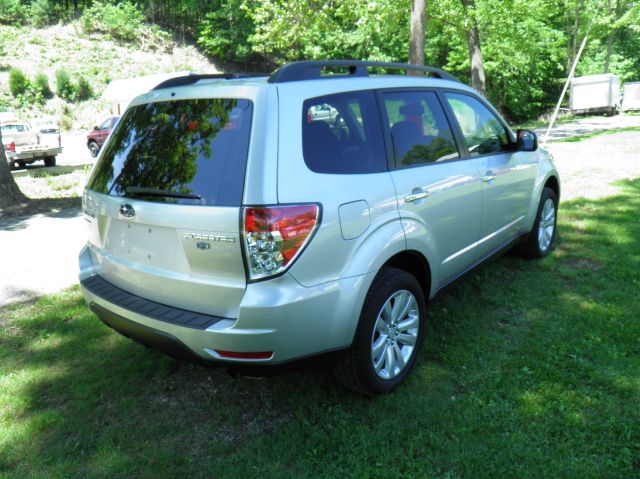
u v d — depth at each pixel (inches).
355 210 110.6
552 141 667.4
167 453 109.3
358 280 110.0
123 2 1921.8
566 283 185.5
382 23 621.0
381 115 127.3
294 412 122.3
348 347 111.7
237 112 104.1
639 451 102.9
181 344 103.9
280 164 100.3
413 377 132.8
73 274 226.1
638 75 1437.0
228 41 1702.8
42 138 840.3
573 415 114.2
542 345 143.2
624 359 134.2
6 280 219.8
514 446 105.7
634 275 187.5
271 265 97.3
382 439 109.8
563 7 1176.2
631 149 526.9
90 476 104.3
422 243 129.3
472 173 152.1
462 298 175.8
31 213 353.7
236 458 107.1
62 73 1473.9
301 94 109.1
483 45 1148.5
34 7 1812.3
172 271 107.9
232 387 133.1
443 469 101.7
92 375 140.0
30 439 116.2
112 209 117.6
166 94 118.5
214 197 99.8
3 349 157.2
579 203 292.7
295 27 622.2
